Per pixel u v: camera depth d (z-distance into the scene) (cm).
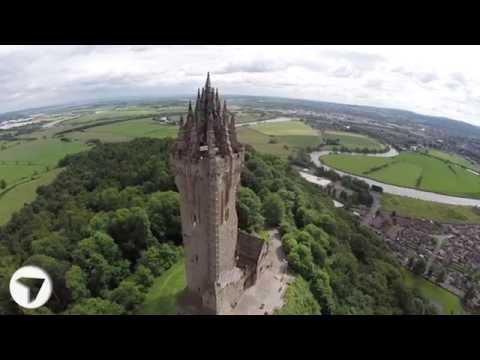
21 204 15275
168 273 9156
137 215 9956
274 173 15838
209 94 5522
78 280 8394
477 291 14288
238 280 7219
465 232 19588
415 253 17238
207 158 5500
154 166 13800
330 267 10944
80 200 13150
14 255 10706
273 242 10781
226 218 6238
